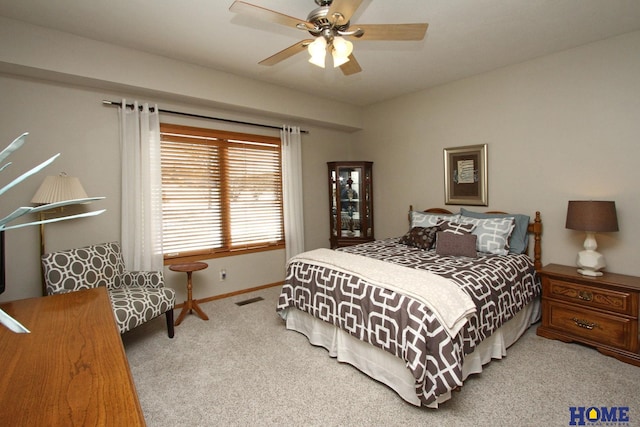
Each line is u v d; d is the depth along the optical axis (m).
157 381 2.21
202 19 2.45
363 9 2.31
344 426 1.79
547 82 3.11
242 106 3.69
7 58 2.44
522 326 2.79
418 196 4.32
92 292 2.00
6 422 0.76
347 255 2.88
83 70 2.73
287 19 1.82
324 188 4.98
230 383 2.19
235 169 4.04
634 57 2.63
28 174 0.61
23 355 1.12
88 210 3.04
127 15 2.39
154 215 3.33
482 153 3.60
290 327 2.99
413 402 1.93
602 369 2.25
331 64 3.34
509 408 1.88
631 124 2.66
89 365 1.05
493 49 2.98
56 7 2.29
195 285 3.75
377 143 4.82
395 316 1.97
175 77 3.21
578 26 2.57
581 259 2.69
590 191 2.89
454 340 1.87
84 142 3.01
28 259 2.79
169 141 3.52
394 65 3.35
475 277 2.34
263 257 4.30
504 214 3.34
